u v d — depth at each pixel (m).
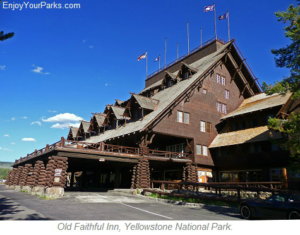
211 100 35.81
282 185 21.69
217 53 38.88
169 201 20.19
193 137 32.34
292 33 15.62
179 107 31.91
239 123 34.38
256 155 29.44
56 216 11.96
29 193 27.25
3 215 12.19
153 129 28.88
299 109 23.62
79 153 24.27
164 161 29.64
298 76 15.78
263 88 17.11
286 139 24.88
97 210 14.22
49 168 22.66
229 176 32.97
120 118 36.44
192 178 30.88
